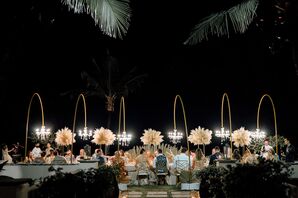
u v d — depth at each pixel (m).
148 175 21.89
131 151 25.70
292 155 19.64
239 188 9.29
